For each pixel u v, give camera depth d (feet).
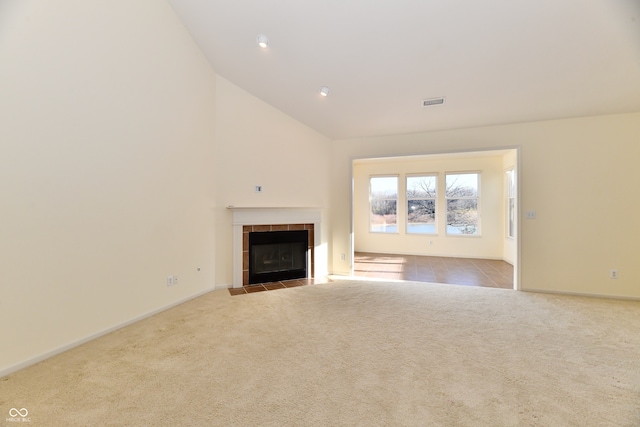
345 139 17.34
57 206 7.52
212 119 13.55
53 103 7.37
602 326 9.44
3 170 6.49
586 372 6.70
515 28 8.96
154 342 8.23
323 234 17.08
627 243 12.34
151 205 10.36
